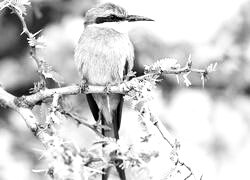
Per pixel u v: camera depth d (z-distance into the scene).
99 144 5.05
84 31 9.29
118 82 8.45
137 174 5.29
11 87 12.02
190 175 5.80
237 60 12.27
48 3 11.87
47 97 6.61
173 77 12.20
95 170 4.91
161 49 11.94
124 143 5.16
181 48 12.08
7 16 11.84
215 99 12.52
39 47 6.55
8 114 12.04
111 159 5.12
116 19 9.30
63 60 11.70
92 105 9.23
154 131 5.73
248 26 12.25
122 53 9.09
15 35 12.02
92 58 9.06
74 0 12.02
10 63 12.14
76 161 4.80
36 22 12.02
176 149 5.83
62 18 12.10
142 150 5.17
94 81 9.17
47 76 6.64
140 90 6.32
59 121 6.03
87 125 6.74
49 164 4.82
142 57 11.83
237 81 12.34
